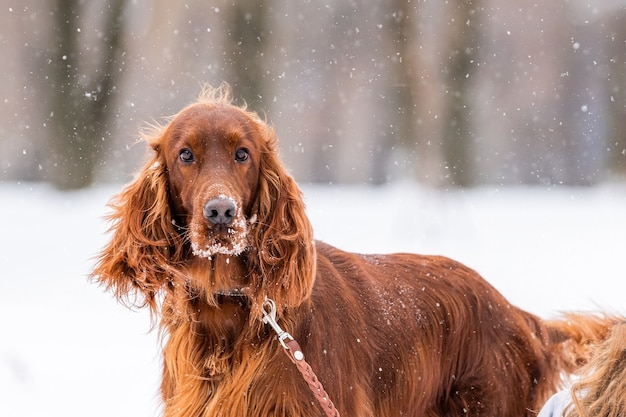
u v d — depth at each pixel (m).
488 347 5.56
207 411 4.50
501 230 16.81
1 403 7.00
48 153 20.84
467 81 22.55
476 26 23.03
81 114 20.62
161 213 4.56
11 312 9.77
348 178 31.89
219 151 4.43
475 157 23.09
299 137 31.41
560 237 15.84
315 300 4.75
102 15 21.20
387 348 5.16
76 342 8.71
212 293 4.49
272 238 4.48
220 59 23.91
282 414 4.42
